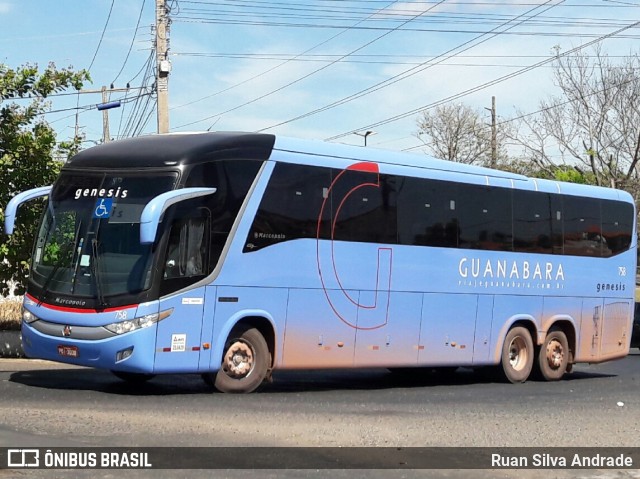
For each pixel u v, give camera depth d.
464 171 18.11
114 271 13.22
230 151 14.10
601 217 21.38
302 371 20.86
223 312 13.86
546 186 20.02
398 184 16.70
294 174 14.93
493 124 50.88
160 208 12.75
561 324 20.47
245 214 14.17
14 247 20.48
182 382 15.75
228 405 12.64
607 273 21.41
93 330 13.05
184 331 13.39
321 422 11.42
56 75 21.06
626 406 14.98
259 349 14.51
